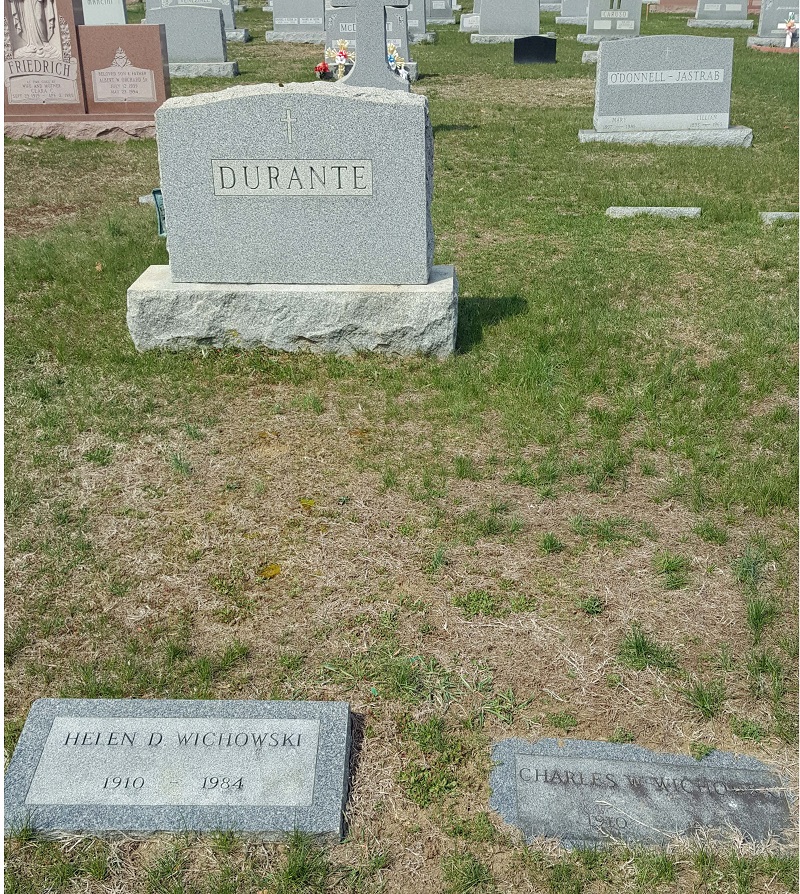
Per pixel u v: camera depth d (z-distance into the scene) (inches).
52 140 298.2
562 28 579.5
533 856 70.7
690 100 292.2
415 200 137.4
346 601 94.9
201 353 143.7
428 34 525.0
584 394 133.6
